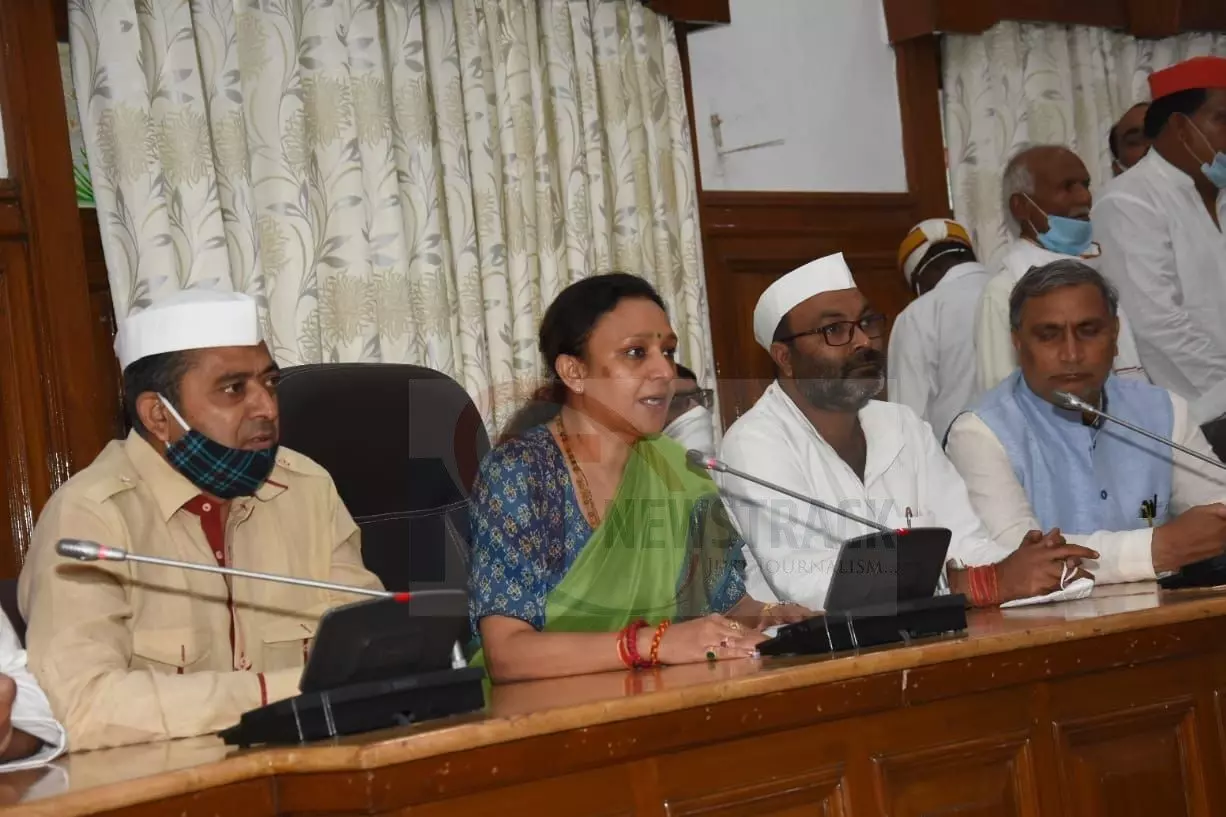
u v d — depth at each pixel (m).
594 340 2.23
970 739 1.85
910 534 1.99
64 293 3.05
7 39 3.04
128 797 1.34
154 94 3.10
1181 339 3.99
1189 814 2.04
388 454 2.44
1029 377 2.85
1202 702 2.07
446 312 3.49
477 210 3.60
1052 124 4.68
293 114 3.28
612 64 3.85
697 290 3.97
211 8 3.21
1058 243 3.98
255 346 2.16
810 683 1.69
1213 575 2.48
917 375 3.95
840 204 4.40
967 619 2.20
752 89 4.28
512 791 1.51
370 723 1.55
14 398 3.01
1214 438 3.70
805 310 2.66
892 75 4.57
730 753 1.67
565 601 2.13
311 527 2.31
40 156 3.04
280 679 1.89
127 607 2.01
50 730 1.72
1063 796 1.92
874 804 1.76
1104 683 1.98
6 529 2.97
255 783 1.46
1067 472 2.84
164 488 2.14
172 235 3.07
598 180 3.79
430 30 3.57
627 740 1.57
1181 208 4.01
